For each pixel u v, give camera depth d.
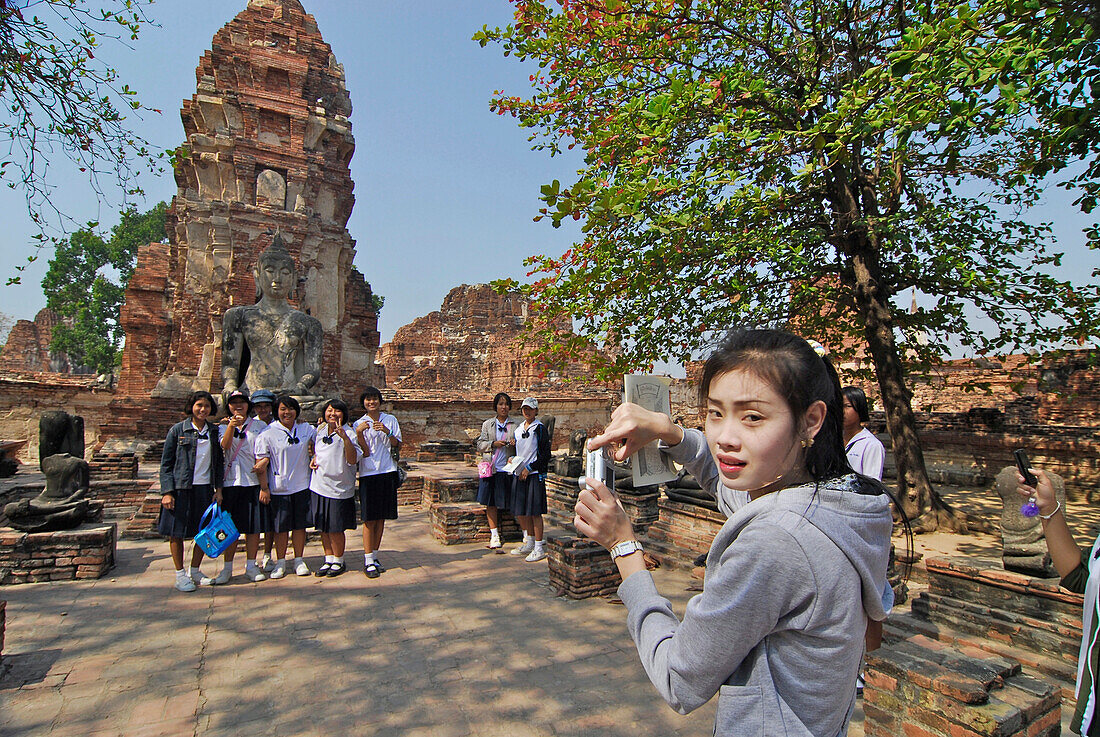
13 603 6.36
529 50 8.60
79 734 3.99
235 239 18.28
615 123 7.47
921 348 10.62
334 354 19.78
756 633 1.34
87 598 6.55
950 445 14.56
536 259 8.62
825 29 8.82
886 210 9.80
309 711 4.32
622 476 9.69
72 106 6.84
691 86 6.73
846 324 10.99
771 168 7.31
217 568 7.88
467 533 9.30
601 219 7.35
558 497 11.04
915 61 5.89
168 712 4.27
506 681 4.78
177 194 20.34
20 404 19.38
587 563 6.71
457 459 18.41
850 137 6.18
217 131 18.52
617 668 5.01
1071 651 4.35
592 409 25.98
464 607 6.43
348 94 21.77
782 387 1.48
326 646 5.41
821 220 9.35
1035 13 5.81
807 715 1.36
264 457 7.26
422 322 38.28
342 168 20.53
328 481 7.46
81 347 35.78
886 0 8.41
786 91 8.96
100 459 11.92
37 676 4.77
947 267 8.77
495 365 32.16
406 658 5.18
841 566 1.34
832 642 1.35
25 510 7.27
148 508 9.38
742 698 1.38
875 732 3.60
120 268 37.12
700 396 1.67
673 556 7.88
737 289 9.08
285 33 19.61
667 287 8.97
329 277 19.84
